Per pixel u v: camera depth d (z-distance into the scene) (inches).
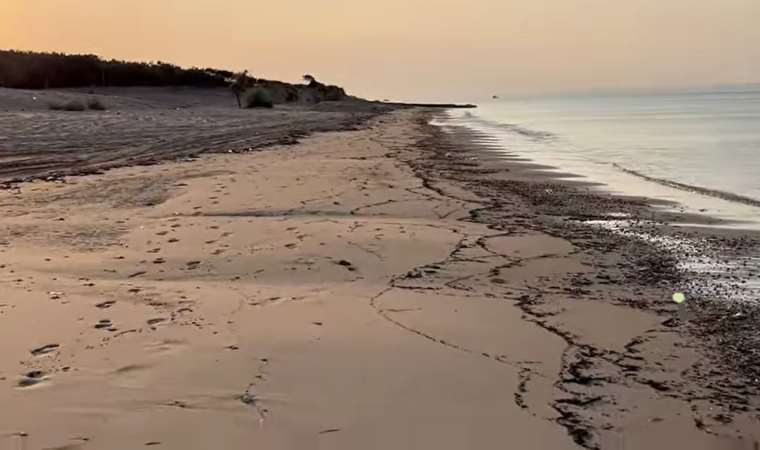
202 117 1536.7
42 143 831.7
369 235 332.5
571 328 209.0
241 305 225.5
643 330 208.7
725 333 207.3
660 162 750.5
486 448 135.5
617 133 1294.3
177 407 150.6
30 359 177.3
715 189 542.3
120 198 442.3
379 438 138.6
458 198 467.2
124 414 146.9
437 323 210.1
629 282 267.1
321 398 156.2
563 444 137.7
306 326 204.8
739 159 773.9
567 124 1723.7
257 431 140.6
